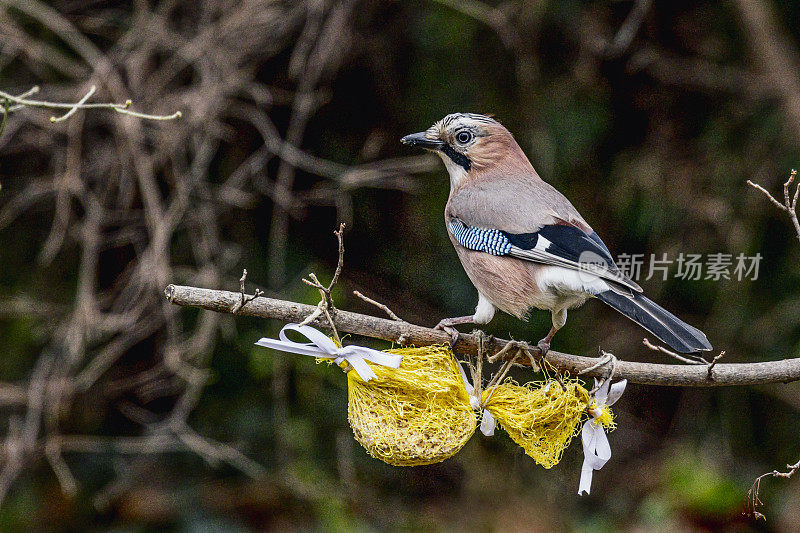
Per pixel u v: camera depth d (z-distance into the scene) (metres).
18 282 11.57
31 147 10.97
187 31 10.86
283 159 10.99
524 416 5.64
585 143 12.30
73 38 10.33
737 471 12.27
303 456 11.34
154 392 11.45
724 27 12.19
